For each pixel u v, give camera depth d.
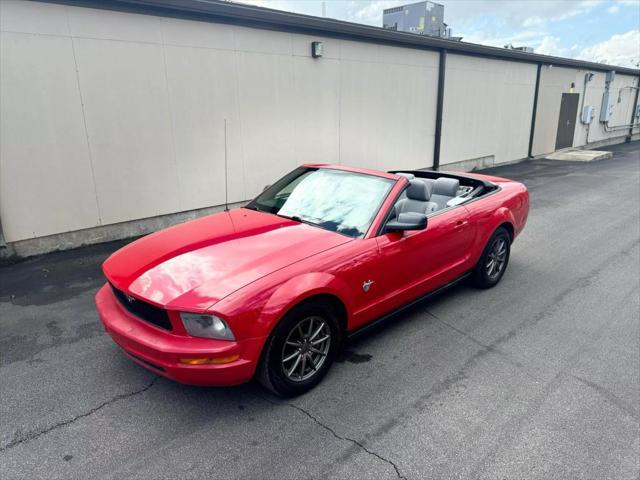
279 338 2.87
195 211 7.46
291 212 3.99
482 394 3.16
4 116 5.46
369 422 2.86
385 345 3.82
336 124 9.34
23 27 5.40
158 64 6.56
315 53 8.36
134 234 6.84
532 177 13.04
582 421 2.89
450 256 4.32
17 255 5.84
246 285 2.78
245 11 7.14
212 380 2.72
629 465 2.53
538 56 14.97
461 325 4.20
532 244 6.80
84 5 5.75
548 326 4.19
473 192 4.95
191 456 2.56
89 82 6.00
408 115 11.02
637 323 4.26
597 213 8.78
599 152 18.44
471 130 13.35
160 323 2.80
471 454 2.60
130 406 2.99
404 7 15.30
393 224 3.56
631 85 23.03
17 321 4.17
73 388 3.17
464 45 11.73
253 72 7.67
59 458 2.54
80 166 6.14
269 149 8.23
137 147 6.60
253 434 2.74
